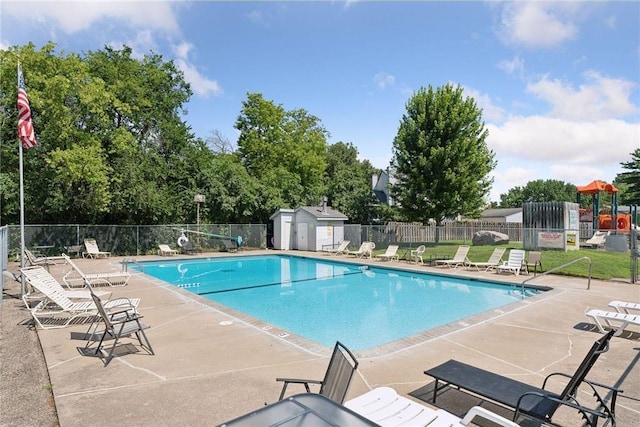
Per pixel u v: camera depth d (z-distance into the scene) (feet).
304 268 66.85
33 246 66.08
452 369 13.69
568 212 62.23
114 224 82.23
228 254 80.12
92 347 20.65
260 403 13.84
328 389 10.28
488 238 79.46
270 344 21.03
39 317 27.58
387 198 141.59
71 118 68.90
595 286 39.86
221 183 91.50
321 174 134.51
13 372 17.19
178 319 26.73
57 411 13.29
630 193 136.67
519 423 12.25
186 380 16.02
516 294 42.63
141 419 12.66
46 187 71.92
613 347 20.68
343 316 33.91
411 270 56.08
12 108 70.64
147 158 84.89
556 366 17.76
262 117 123.24
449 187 83.41
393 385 15.46
